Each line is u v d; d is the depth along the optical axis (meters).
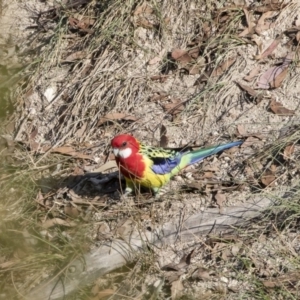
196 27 12.11
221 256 9.27
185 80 11.61
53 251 9.74
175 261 9.38
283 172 10.07
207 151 10.16
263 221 9.55
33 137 11.73
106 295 9.08
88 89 11.84
